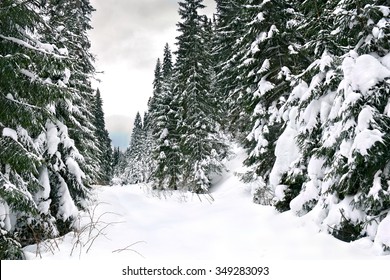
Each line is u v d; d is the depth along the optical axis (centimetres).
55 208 842
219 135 2359
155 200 1467
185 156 2258
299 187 905
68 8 1727
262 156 1257
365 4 734
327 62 770
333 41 809
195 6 2419
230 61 1984
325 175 736
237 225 851
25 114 643
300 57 1235
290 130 1002
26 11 661
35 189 709
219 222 909
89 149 1212
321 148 723
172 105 2553
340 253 573
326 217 699
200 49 2342
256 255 614
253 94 1359
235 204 1185
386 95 623
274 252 617
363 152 580
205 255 636
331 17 804
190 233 820
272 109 1255
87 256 611
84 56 1559
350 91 639
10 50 655
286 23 1279
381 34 659
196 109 2164
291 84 967
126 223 918
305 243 639
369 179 616
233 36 2136
